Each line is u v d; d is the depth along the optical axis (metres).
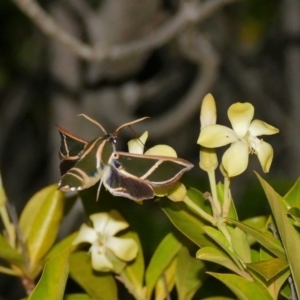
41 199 0.88
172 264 0.86
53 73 1.37
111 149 0.77
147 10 1.19
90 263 0.84
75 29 1.37
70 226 1.22
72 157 0.79
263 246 0.81
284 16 1.63
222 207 0.81
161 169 0.77
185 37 1.23
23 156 2.20
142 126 1.37
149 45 1.09
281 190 1.23
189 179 1.45
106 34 1.22
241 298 0.79
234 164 0.79
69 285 1.06
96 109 1.38
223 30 1.76
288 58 1.64
